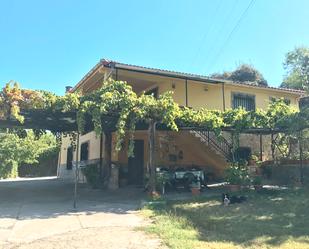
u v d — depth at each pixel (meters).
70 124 16.19
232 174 15.88
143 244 7.54
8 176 31.53
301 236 8.20
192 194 14.96
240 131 16.66
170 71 18.14
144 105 13.45
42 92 12.43
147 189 15.82
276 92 23.86
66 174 28.61
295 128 16.00
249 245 7.43
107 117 14.43
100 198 14.53
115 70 17.36
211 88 21.83
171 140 20.48
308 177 17.70
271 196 14.16
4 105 11.95
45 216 10.57
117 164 19.17
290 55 24.05
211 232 8.62
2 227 9.14
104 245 7.47
